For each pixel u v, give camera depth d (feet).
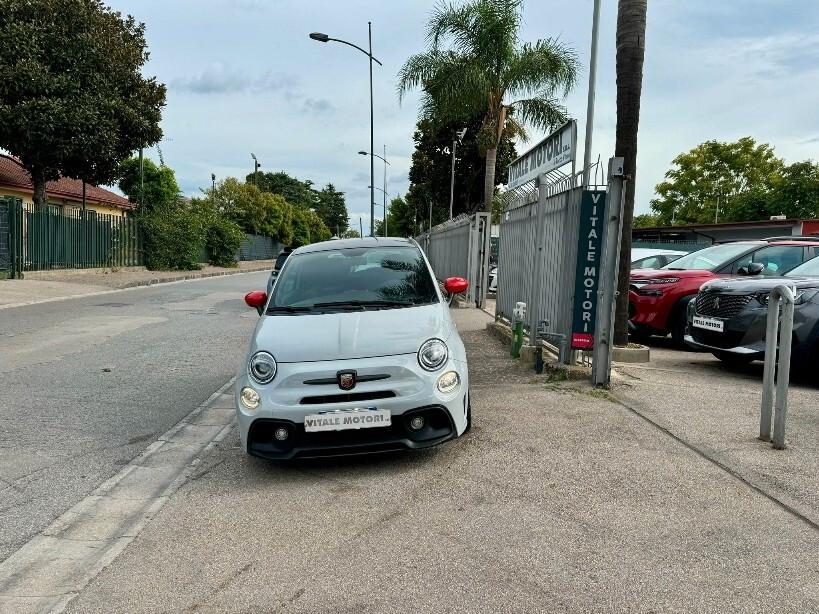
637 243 80.64
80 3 71.15
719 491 12.25
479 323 38.63
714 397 19.02
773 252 29.30
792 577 9.29
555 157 24.26
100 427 18.78
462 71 63.36
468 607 8.87
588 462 13.94
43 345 32.40
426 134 155.53
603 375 20.34
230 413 20.16
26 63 65.98
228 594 9.52
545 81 63.87
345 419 13.42
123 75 75.92
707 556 9.94
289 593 9.46
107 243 83.76
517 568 9.84
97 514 12.81
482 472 13.69
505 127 70.13
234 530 11.60
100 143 70.18
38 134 66.90
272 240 201.77
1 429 18.52
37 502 13.44
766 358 14.79
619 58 23.48
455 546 10.62
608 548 10.30
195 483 14.01
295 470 14.52
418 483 13.32
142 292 64.34
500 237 34.55
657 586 9.19
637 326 30.60
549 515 11.56
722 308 22.62
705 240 91.40
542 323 23.21
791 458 13.76
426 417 13.88
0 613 9.30
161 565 10.46
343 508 12.32
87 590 9.80
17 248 65.67
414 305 16.33
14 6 67.41
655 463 13.74
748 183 182.91
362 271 18.02
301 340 14.48
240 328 38.93
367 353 13.94
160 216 97.71
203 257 120.57
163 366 27.63
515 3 62.69
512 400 19.13
